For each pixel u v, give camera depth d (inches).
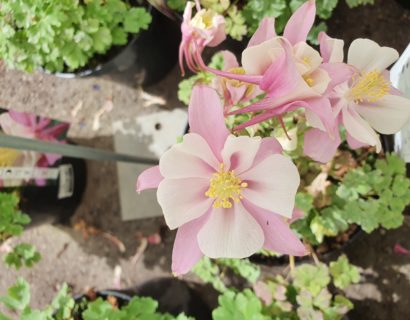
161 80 11.3
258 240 4.6
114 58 9.6
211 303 11.0
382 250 10.3
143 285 11.4
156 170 4.7
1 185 9.1
